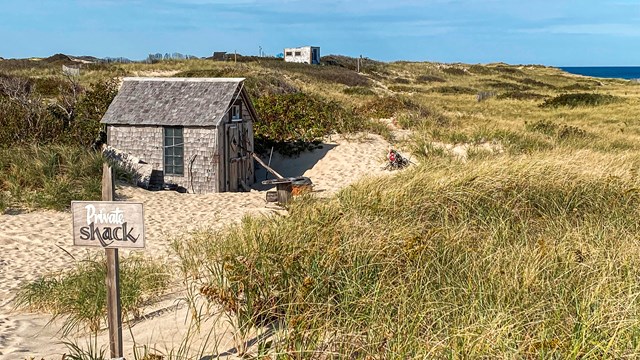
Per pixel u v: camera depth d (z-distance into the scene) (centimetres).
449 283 618
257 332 568
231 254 714
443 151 2034
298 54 6781
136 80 1947
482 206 987
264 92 3403
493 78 7869
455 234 783
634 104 4372
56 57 5694
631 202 1042
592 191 1073
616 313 501
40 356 587
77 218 505
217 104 1806
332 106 2444
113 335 520
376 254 671
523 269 638
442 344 466
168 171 1811
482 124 2552
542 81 8119
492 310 524
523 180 1084
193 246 991
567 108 4300
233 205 1565
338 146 2150
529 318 517
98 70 4159
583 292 575
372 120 2505
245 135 1944
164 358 541
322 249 698
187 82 1898
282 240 739
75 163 1645
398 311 535
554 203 1003
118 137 1847
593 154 1500
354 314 542
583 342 456
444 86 6312
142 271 855
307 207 959
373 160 2028
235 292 614
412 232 801
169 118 1797
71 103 2145
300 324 514
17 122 1844
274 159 2130
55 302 788
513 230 861
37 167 1562
